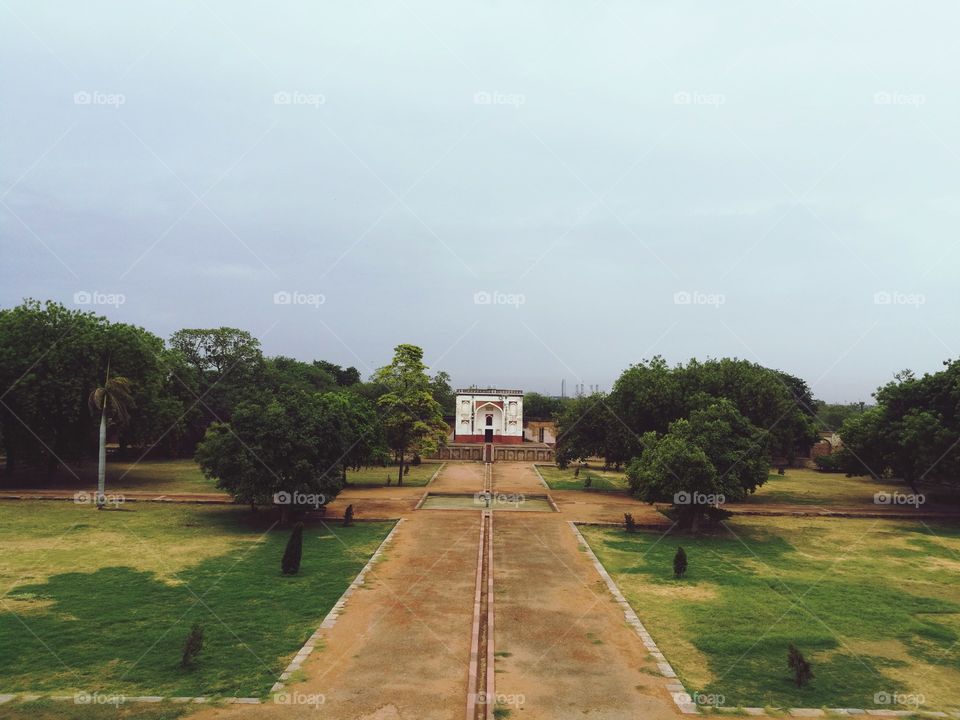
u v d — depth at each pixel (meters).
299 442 24.02
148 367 35.03
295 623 13.78
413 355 37.84
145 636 12.81
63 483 33.78
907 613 15.30
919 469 30.55
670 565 19.55
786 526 26.47
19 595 15.07
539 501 32.34
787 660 12.41
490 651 12.60
